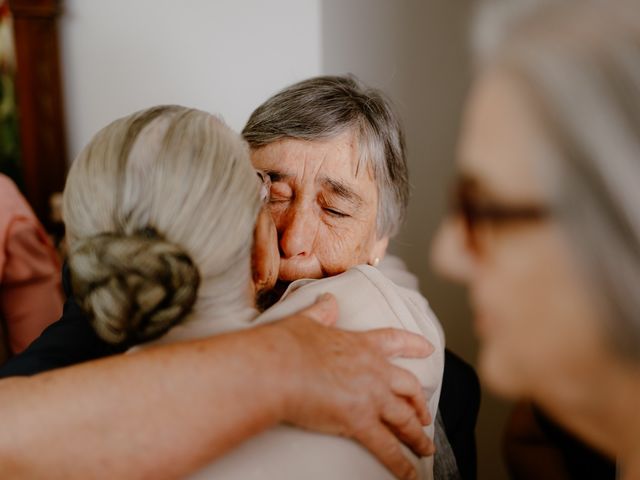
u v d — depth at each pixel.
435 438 0.83
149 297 0.48
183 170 0.49
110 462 0.45
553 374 0.38
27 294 1.33
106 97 1.79
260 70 1.63
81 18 1.74
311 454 0.48
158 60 1.72
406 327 0.62
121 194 0.49
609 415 0.37
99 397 0.46
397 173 0.94
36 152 1.75
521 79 0.34
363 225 0.90
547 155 0.33
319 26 1.46
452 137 1.10
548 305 0.36
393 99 1.18
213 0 1.63
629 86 0.31
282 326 0.52
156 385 0.46
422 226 1.22
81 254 0.49
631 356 0.35
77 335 0.70
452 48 1.10
